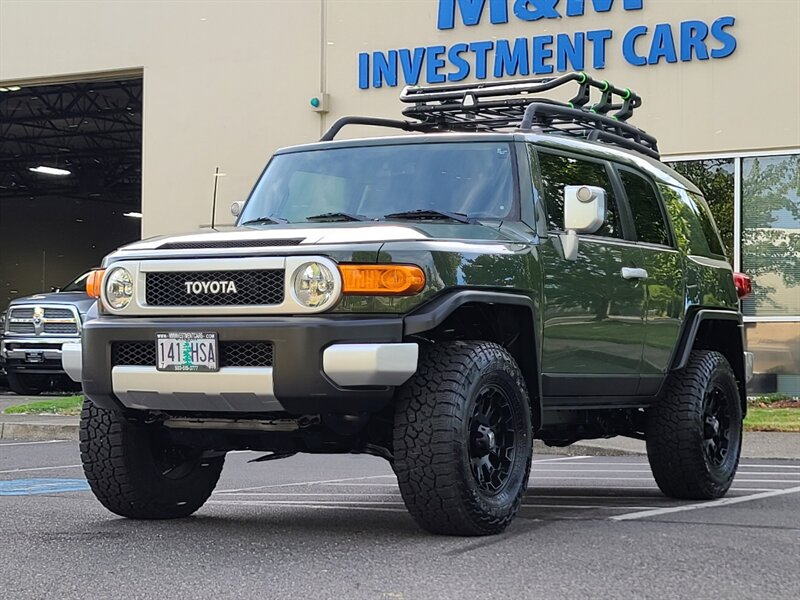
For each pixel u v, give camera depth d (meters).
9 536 6.47
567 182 7.46
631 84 17.70
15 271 54.97
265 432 6.68
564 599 4.73
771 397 16.67
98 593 4.93
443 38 19.03
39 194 53.25
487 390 6.32
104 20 21.84
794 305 17.02
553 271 6.95
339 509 7.84
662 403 8.30
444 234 6.52
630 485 9.59
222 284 6.21
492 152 7.25
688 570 5.34
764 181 17.09
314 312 6.03
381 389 6.07
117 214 57.09
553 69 18.19
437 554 5.75
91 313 6.70
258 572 5.34
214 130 20.89
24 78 22.52
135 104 39.19
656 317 7.98
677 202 8.76
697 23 17.30
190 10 21.08
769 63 16.95
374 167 7.46
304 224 7.09
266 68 20.48
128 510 7.06
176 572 5.36
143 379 6.31
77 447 13.86
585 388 7.31
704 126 17.31
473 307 6.55
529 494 8.80
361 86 19.69
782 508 7.72
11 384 22.28
